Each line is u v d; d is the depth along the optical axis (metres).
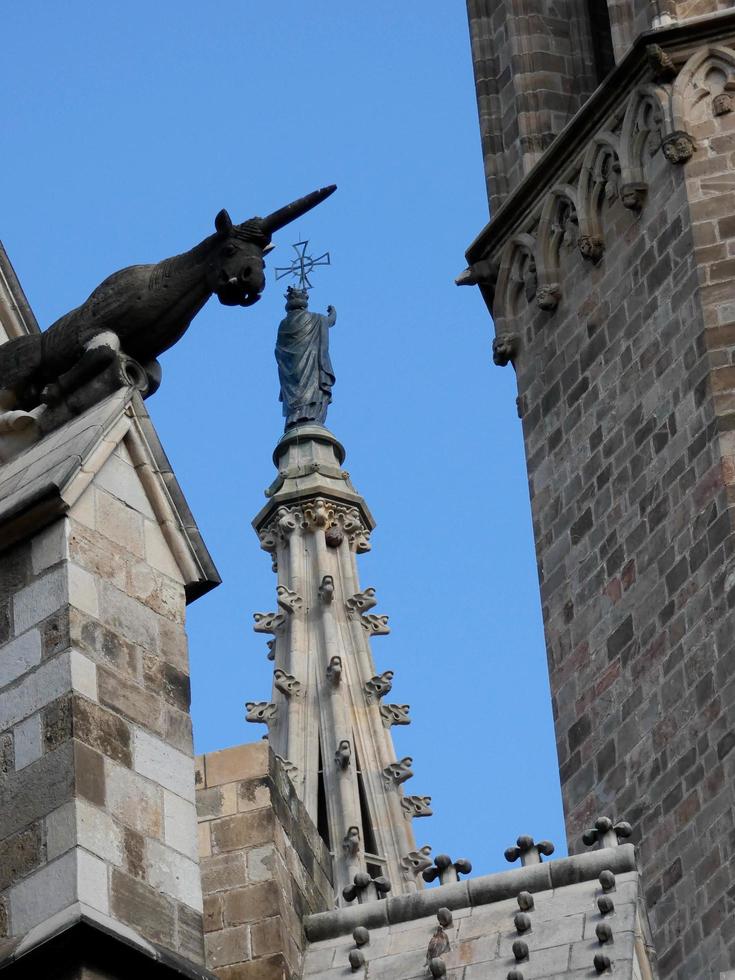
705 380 50.41
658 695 49.19
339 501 75.69
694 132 52.84
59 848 28.73
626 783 49.22
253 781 33.69
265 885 32.97
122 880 28.88
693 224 51.97
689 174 52.50
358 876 33.38
